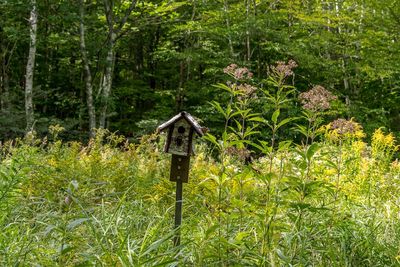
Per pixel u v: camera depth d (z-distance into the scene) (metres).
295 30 18.97
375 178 5.96
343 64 19.22
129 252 3.09
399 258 3.74
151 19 18.08
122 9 17.94
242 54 20.12
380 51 18.12
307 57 17.02
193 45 20.14
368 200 5.58
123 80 24.56
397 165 6.62
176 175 3.91
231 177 3.57
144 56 25.98
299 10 19.09
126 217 4.50
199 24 17.81
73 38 18.16
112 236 3.95
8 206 4.75
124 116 22.83
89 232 3.84
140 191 5.87
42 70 21.94
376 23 18.12
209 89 17.75
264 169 5.49
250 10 18.98
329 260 3.77
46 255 3.52
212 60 17.59
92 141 7.57
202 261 3.36
